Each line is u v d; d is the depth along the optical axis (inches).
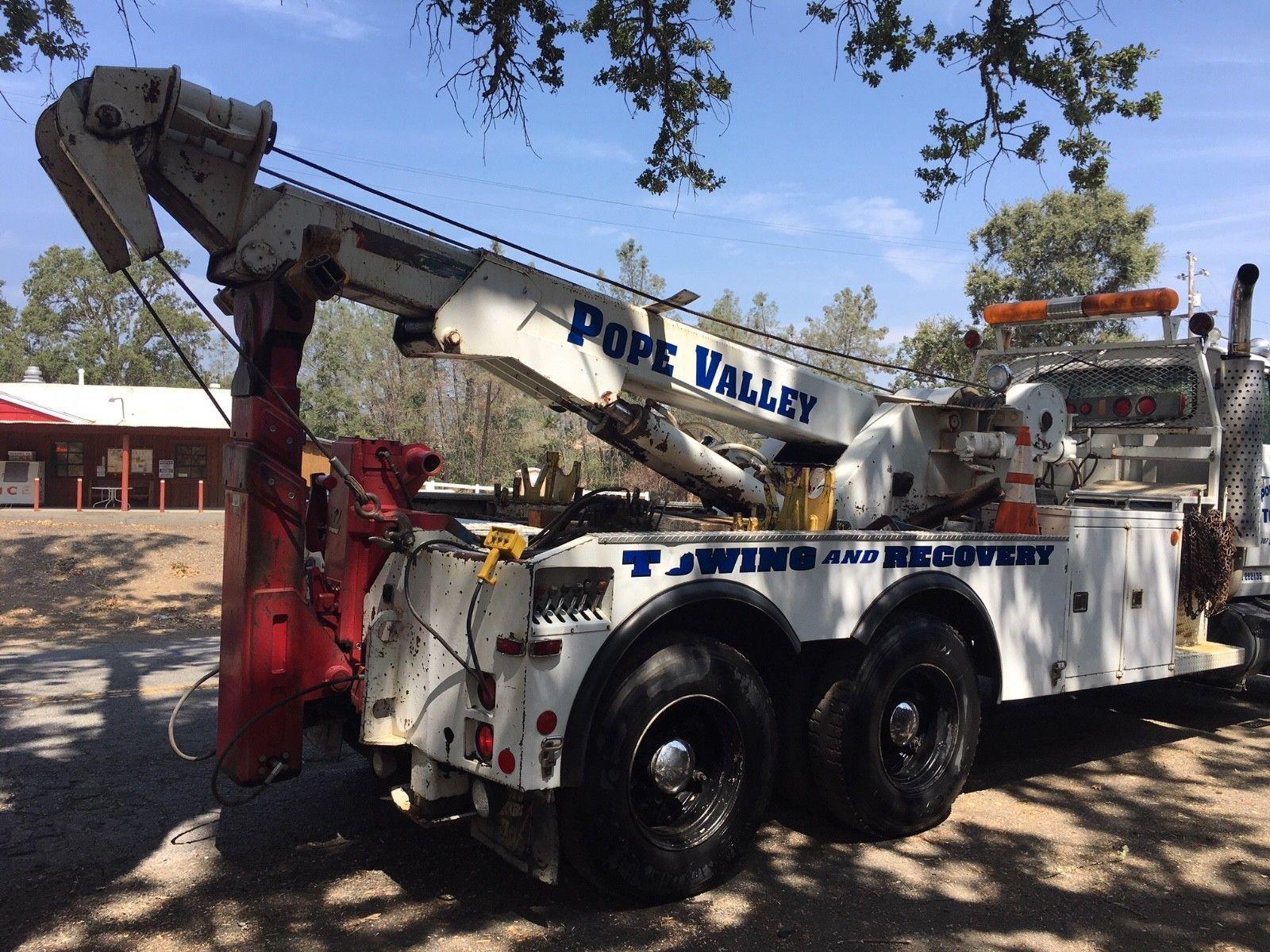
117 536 724.0
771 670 183.8
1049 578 217.3
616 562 146.3
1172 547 251.1
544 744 137.7
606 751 144.5
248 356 155.2
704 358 206.4
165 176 147.3
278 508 153.2
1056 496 273.3
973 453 229.8
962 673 197.0
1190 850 185.9
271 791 204.5
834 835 189.3
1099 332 737.6
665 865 152.6
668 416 215.2
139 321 2514.8
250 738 149.7
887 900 159.6
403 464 164.9
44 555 642.8
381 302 169.0
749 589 162.7
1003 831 194.5
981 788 223.3
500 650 138.6
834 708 179.3
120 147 139.8
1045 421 249.8
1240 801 216.8
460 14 307.7
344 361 1726.1
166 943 137.3
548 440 1505.9
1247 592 285.7
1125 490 280.2
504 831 149.1
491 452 1465.3
